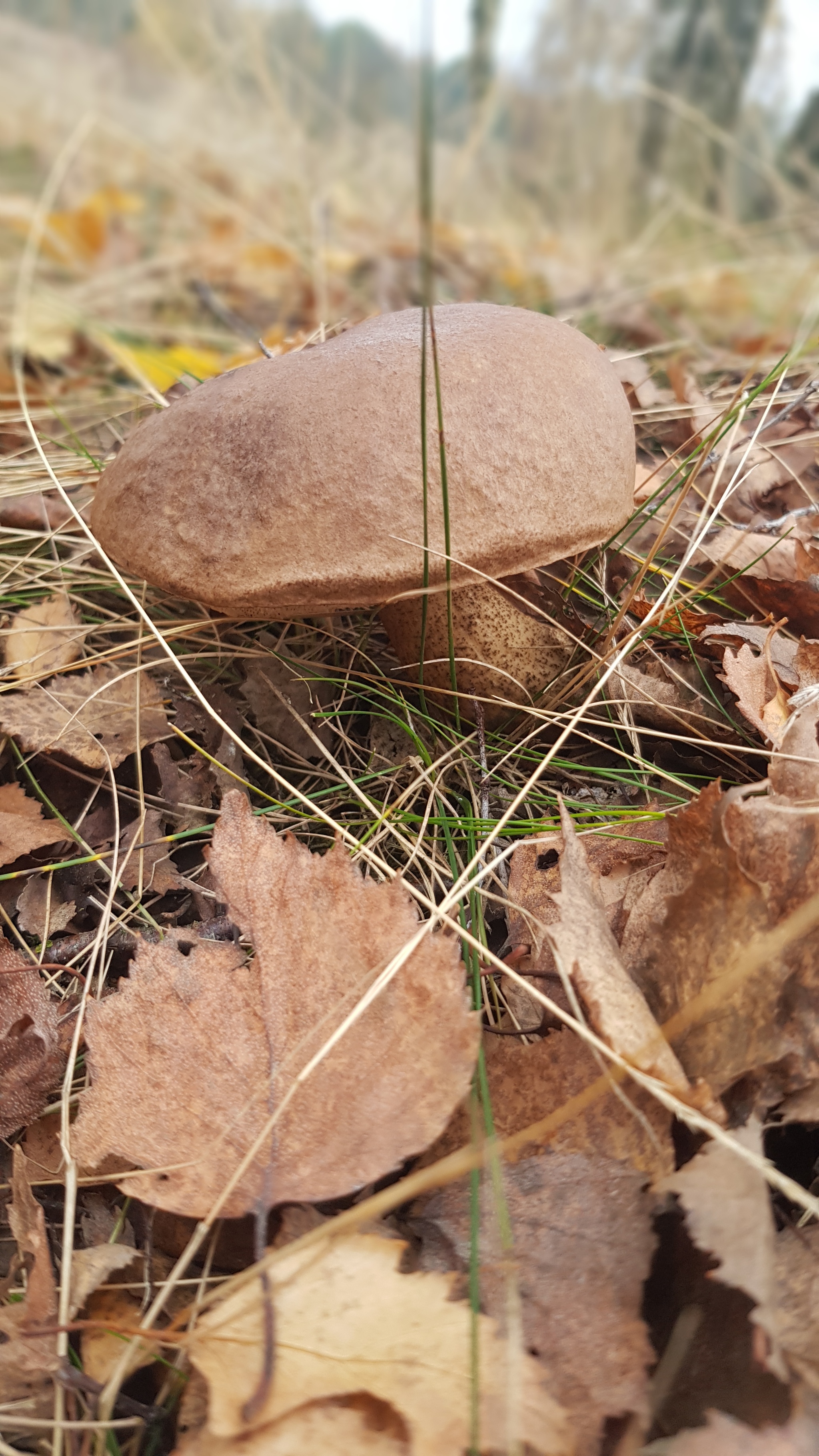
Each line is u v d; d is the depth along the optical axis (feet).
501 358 0.54
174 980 0.41
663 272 1.70
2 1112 0.42
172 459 0.54
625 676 0.64
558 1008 0.39
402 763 0.62
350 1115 0.37
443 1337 0.32
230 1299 0.33
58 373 1.34
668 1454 0.30
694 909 0.40
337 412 0.51
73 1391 0.34
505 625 0.63
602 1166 0.36
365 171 2.25
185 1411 0.33
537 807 0.61
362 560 0.51
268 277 1.77
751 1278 0.31
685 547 0.78
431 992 0.39
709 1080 0.37
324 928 0.42
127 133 1.95
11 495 0.89
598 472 0.56
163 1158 0.37
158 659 0.74
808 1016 0.36
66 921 0.55
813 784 0.44
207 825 0.63
